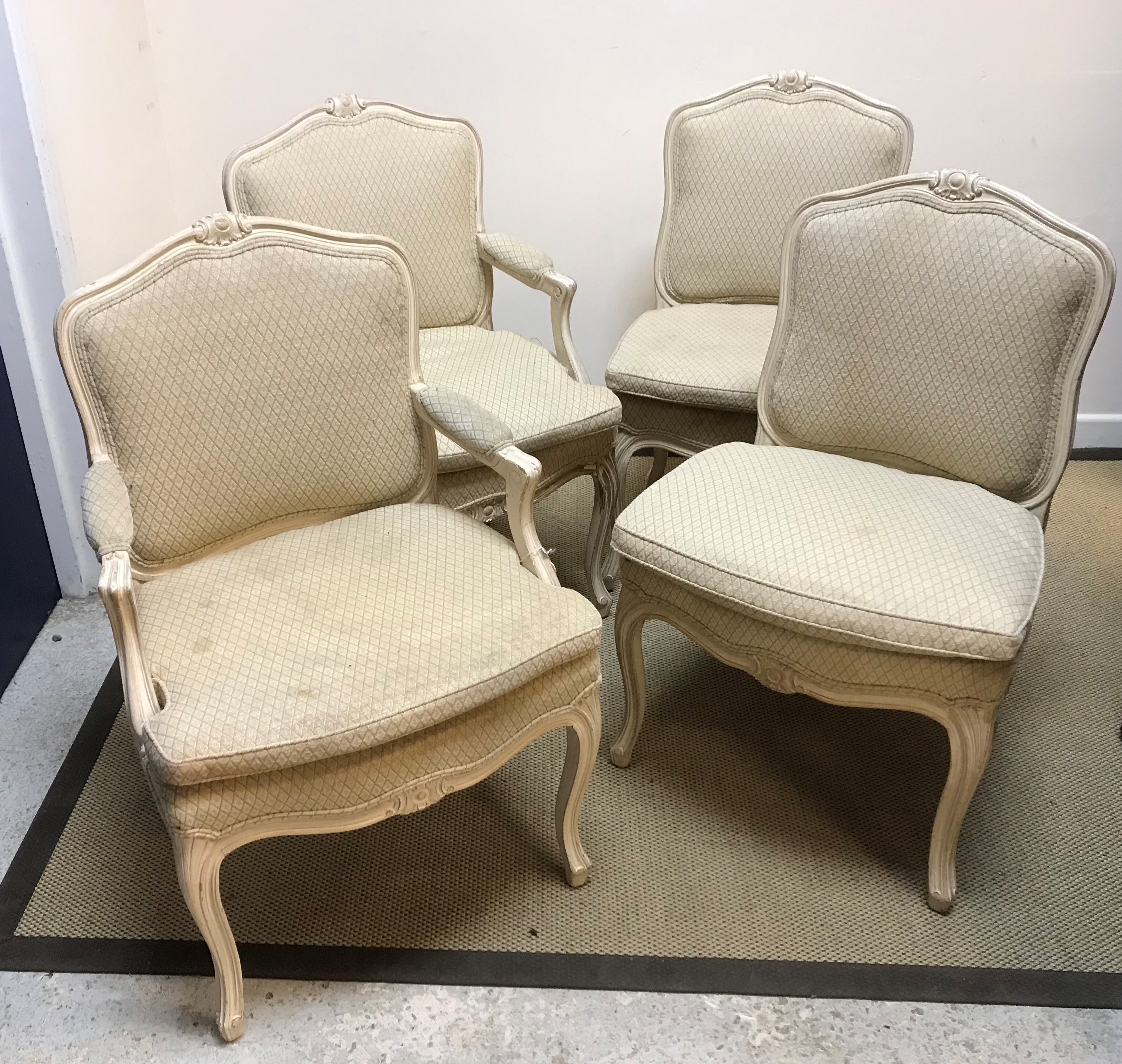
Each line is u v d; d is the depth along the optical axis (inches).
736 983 54.9
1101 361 104.2
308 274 56.0
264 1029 52.5
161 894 59.9
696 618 59.4
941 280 60.9
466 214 82.8
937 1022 53.2
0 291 71.6
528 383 74.6
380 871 61.5
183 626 50.6
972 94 92.7
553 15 90.2
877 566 54.2
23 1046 51.6
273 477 57.4
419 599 52.6
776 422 70.0
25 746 70.7
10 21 65.4
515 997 54.4
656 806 66.3
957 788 55.9
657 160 97.2
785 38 91.5
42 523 81.1
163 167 93.5
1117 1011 53.7
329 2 88.9
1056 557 91.5
